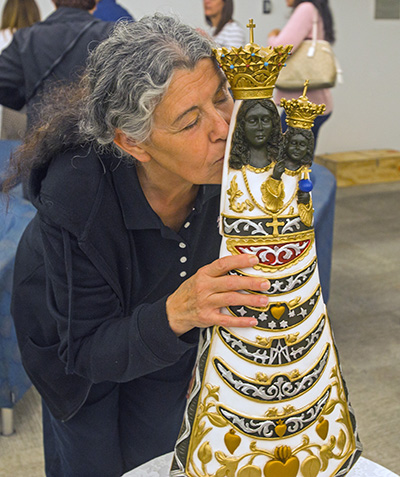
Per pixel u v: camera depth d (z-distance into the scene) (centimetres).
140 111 69
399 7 468
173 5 392
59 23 171
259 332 69
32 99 173
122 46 72
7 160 94
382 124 495
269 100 66
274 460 72
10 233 178
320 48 255
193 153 72
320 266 211
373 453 177
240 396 71
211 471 73
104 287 89
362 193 441
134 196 87
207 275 70
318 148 480
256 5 412
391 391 207
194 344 81
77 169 84
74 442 112
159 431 118
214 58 70
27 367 107
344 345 235
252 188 67
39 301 102
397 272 299
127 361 82
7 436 187
